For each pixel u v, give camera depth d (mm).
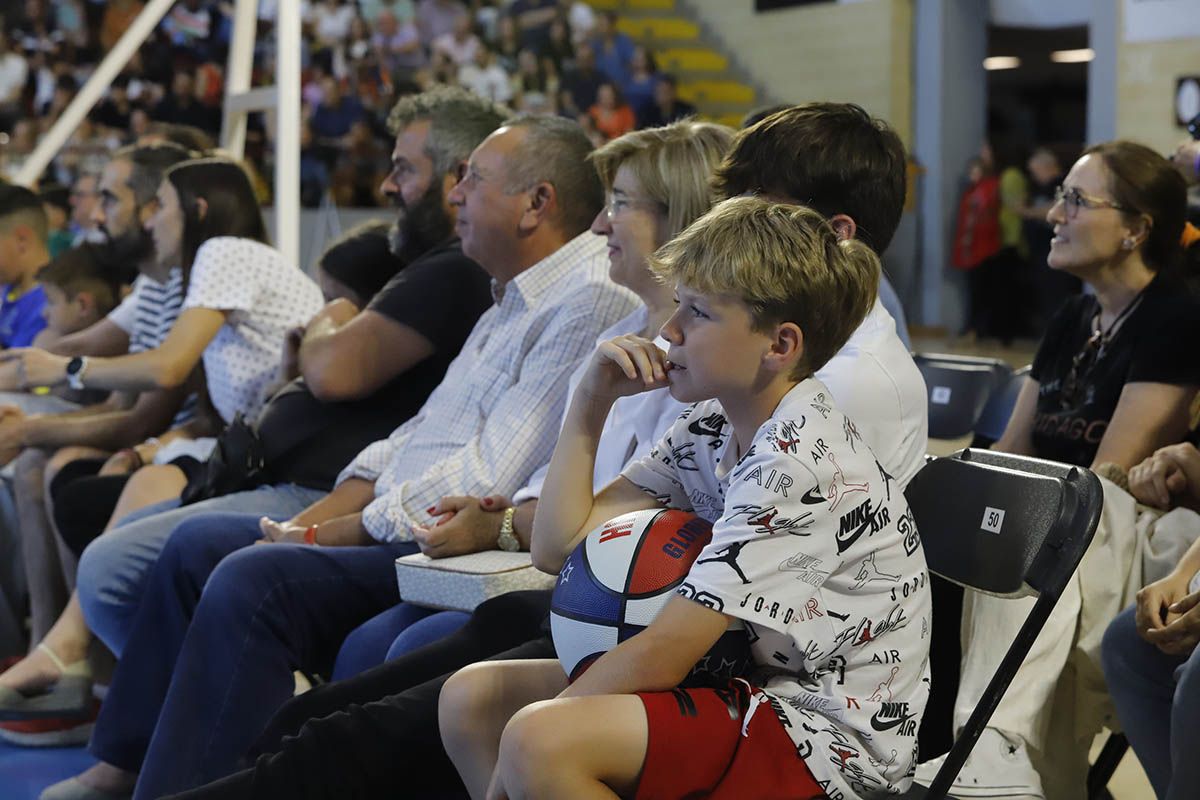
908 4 11562
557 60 11234
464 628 2014
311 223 8953
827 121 1829
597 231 2199
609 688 1395
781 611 1395
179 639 2529
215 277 3125
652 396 2035
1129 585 2127
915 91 11672
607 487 1742
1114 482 2266
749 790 1396
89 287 4027
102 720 2533
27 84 8828
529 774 1344
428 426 2590
